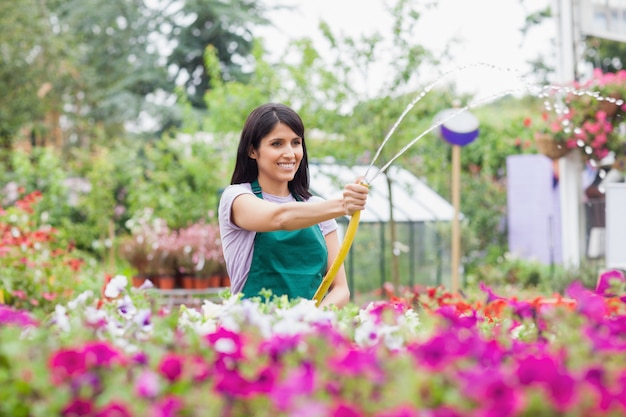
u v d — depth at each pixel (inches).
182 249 299.6
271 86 459.5
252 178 124.3
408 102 393.7
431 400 64.0
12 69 756.6
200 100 901.8
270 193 123.6
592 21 357.1
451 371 66.5
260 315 88.5
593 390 63.4
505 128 561.9
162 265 298.7
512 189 491.8
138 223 503.8
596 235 356.8
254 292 119.2
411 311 101.0
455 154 335.3
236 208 117.4
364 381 66.9
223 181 530.6
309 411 59.2
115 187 583.5
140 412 63.2
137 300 98.7
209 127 549.6
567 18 357.7
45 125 837.2
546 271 398.9
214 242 306.8
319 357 73.5
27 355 72.6
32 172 574.9
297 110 407.2
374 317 87.3
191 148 548.7
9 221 321.7
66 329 86.1
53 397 64.1
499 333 92.1
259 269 119.1
